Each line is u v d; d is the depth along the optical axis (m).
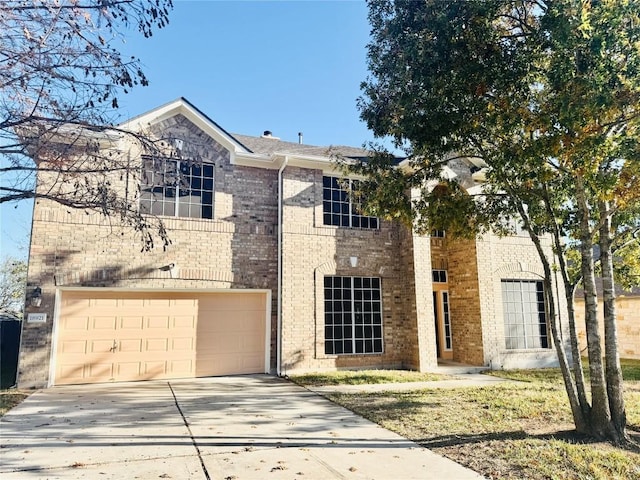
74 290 11.14
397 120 8.11
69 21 4.79
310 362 13.04
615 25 5.55
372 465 5.30
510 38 6.95
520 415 7.80
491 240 15.25
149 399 9.23
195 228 12.48
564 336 15.70
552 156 6.48
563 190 8.12
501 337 14.75
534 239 7.51
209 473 4.99
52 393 9.81
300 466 5.25
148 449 5.83
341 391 10.24
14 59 4.64
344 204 14.55
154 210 12.19
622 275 11.62
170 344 12.02
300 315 13.11
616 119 6.30
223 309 12.74
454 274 15.91
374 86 8.33
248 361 12.80
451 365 14.41
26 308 10.57
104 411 8.06
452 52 7.00
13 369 12.14
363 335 14.03
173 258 12.10
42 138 5.18
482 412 8.04
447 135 7.44
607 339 6.72
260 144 15.89
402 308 14.64
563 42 5.81
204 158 12.98
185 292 12.35
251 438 6.40
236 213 13.11
